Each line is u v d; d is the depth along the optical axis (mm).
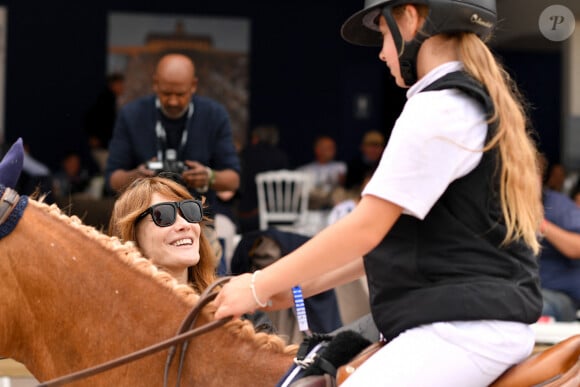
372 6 2533
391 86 15211
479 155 2357
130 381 2629
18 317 2691
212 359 2621
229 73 15031
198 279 3434
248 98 15078
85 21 14641
